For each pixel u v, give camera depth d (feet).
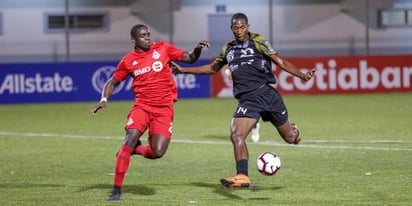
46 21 343.05
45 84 303.27
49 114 258.98
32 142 185.68
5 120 241.96
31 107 286.46
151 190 113.60
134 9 352.08
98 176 129.59
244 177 101.35
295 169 132.87
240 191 111.45
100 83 308.81
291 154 154.10
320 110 256.52
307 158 147.43
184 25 358.02
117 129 212.43
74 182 122.93
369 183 116.98
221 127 212.43
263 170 100.99
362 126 207.51
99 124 226.17
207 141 180.96
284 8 364.17
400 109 254.47
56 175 131.44
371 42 364.99
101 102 104.99
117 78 106.32
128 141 103.65
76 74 306.35
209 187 116.06
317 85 318.45
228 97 317.22
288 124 110.01
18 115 257.34
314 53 367.04
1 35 340.18
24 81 301.22
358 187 113.50
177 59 106.32
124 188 115.65
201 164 142.82
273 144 171.83
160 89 104.42
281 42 365.20
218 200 104.42
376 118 228.22
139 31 104.17
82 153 163.02
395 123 213.46
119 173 104.37
